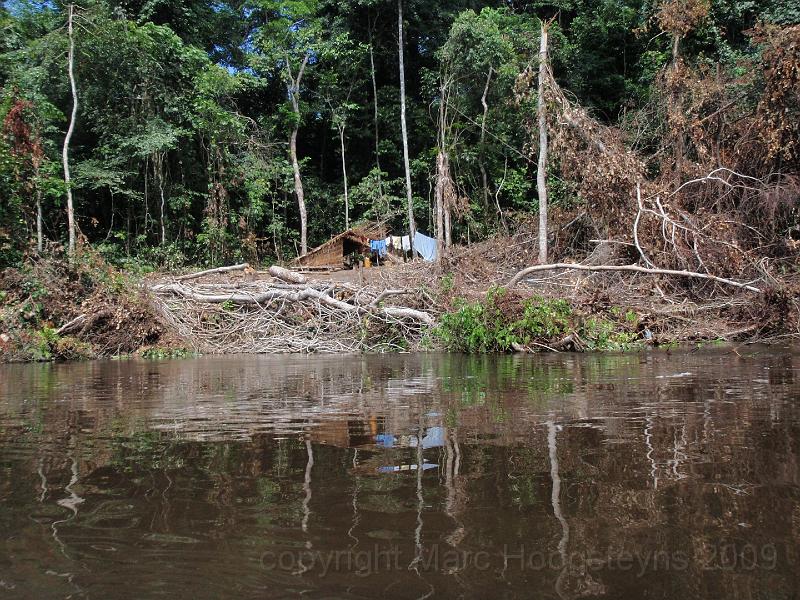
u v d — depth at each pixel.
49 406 3.30
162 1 20.67
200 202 22.48
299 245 26.91
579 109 11.86
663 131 13.60
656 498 1.41
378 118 27.34
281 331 9.23
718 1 16.30
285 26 25.09
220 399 3.46
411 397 3.34
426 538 1.18
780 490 1.46
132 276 10.53
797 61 10.22
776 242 10.30
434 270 10.99
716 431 2.21
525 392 3.45
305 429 2.40
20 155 12.73
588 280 9.23
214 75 20.53
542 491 1.48
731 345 7.43
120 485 1.61
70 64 16.02
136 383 4.58
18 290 9.35
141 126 19.25
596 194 10.95
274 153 25.08
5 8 19.14
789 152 10.46
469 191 22.83
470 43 21.28
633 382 3.88
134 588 1.00
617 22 22.36
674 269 9.46
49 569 1.07
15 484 1.63
